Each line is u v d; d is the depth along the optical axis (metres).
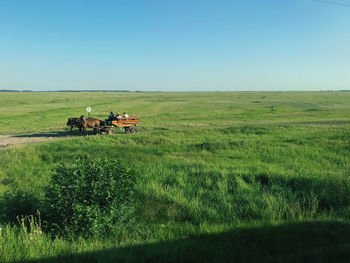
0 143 20.42
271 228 4.93
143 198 7.28
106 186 5.64
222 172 9.32
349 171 8.62
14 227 5.46
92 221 5.17
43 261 4.14
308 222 5.20
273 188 7.71
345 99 96.88
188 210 6.45
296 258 3.68
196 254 4.07
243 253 4.00
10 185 8.98
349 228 4.74
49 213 5.55
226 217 6.04
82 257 4.19
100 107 61.22
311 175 8.70
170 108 60.44
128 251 4.33
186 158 12.55
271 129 21.39
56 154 14.41
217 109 57.00
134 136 19.84
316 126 22.00
